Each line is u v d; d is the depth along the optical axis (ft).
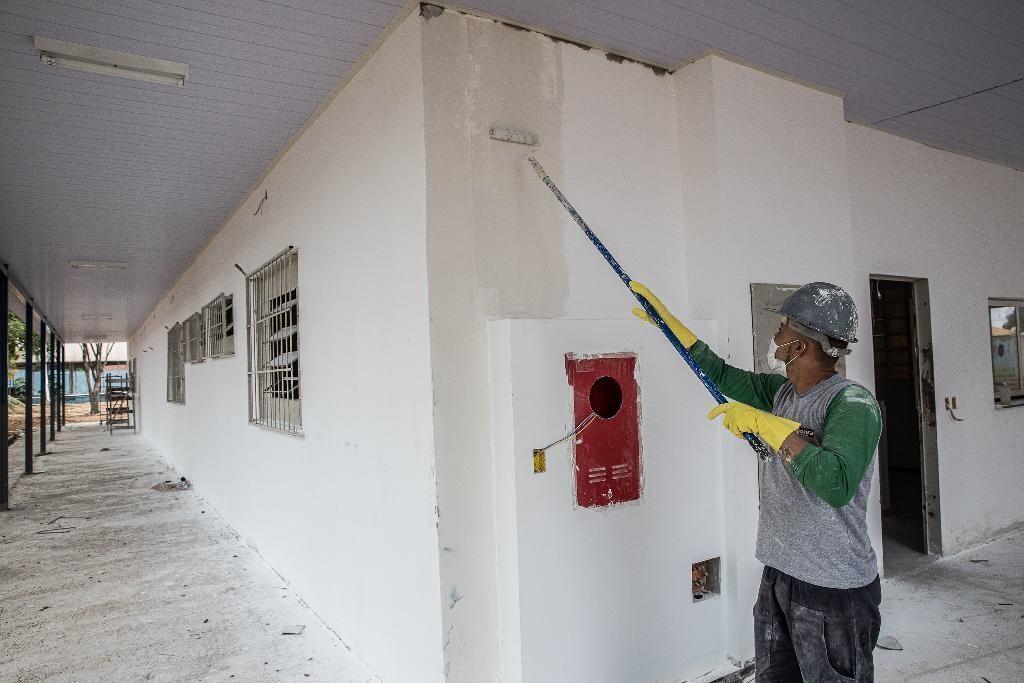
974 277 15.58
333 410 11.04
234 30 8.49
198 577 14.57
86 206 16.81
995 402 15.92
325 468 11.49
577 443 7.98
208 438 22.21
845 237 11.39
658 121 10.03
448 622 7.72
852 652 5.45
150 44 8.83
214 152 13.17
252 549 16.53
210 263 21.34
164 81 9.85
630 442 8.39
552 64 8.97
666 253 9.98
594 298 9.16
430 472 7.86
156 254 23.38
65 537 18.89
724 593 9.19
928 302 14.42
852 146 13.14
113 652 10.74
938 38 9.60
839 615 5.44
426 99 7.93
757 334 9.92
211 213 17.94
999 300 16.40
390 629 9.04
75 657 10.59
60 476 31.12
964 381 15.05
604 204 9.35
